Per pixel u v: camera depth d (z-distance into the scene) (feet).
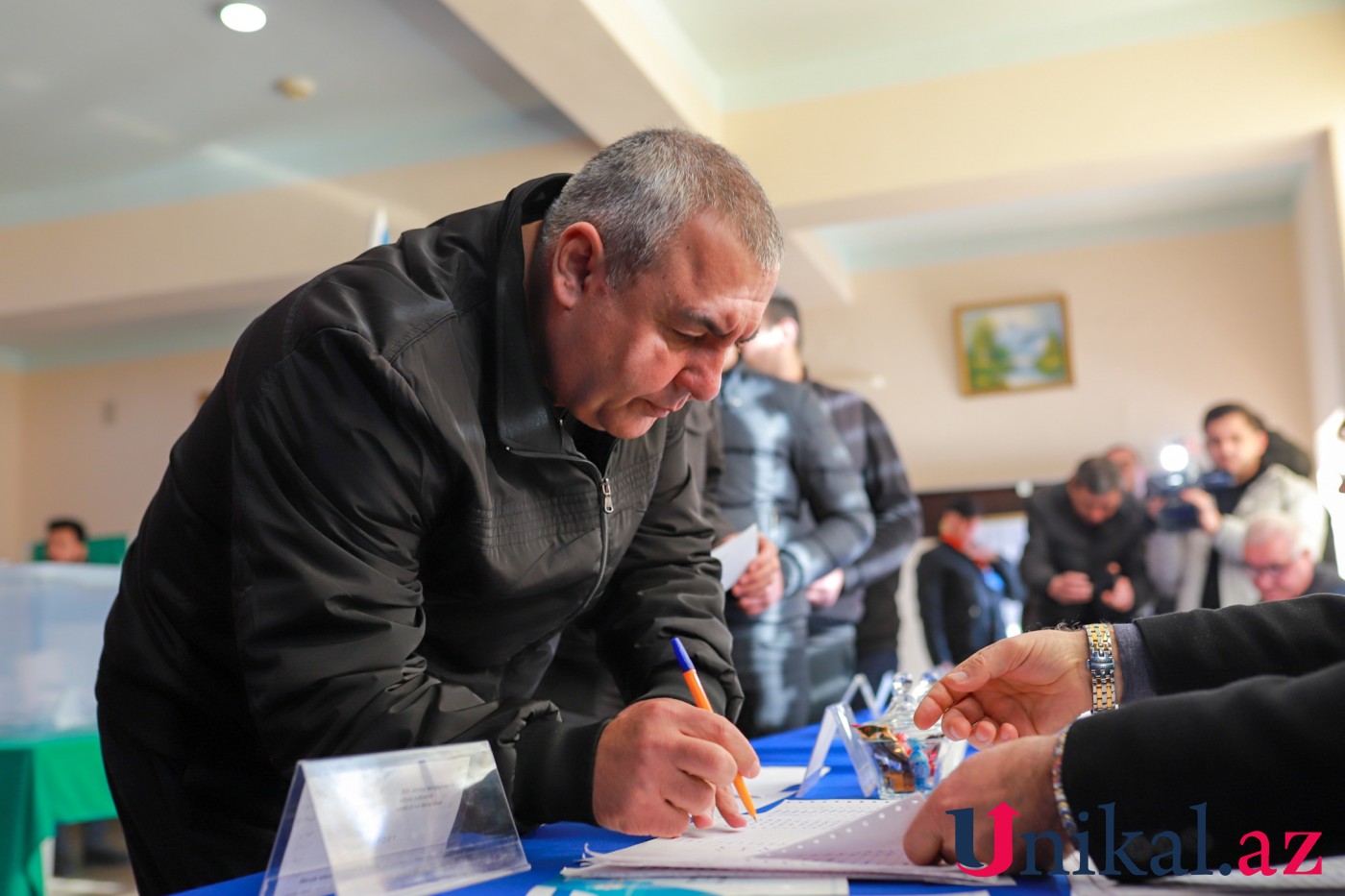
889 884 2.65
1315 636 3.41
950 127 16.11
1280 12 15.12
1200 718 2.46
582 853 3.29
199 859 4.12
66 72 15.92
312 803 2.65
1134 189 21.36
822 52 16.35
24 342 27.09
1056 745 2.60
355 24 15.03
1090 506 15.66
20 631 8.45
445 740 3.34
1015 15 15.67
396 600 3.49
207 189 19.04
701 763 3.17
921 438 23.54
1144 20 15.55
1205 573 14.70
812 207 16.81
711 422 7.54
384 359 3.48
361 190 18.29
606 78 14.20
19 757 8.09
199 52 15.60
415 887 2.78
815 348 24.35
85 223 19.62
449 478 3.63
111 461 27.27
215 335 26.81
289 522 3.40
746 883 2.70
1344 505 10.78
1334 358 17.38
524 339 3.87
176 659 4.16
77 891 13.14
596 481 4.09
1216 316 22.27
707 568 5.01
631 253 3.66
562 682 5.83
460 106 17.43
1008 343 23.25
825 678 10.62
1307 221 20.08
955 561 18.19
